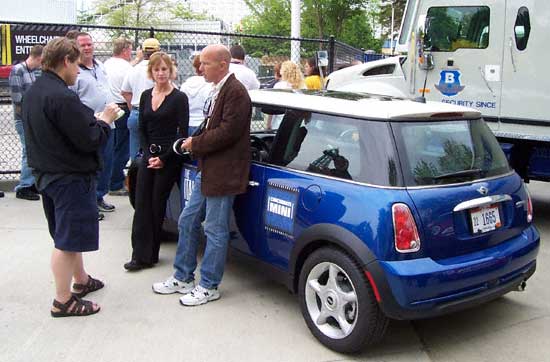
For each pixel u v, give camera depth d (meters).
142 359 3.72
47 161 3.93
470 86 7.09
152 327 4.16
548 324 4.36
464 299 3.70
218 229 4.41
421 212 3.57
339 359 3.78
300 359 3.76
